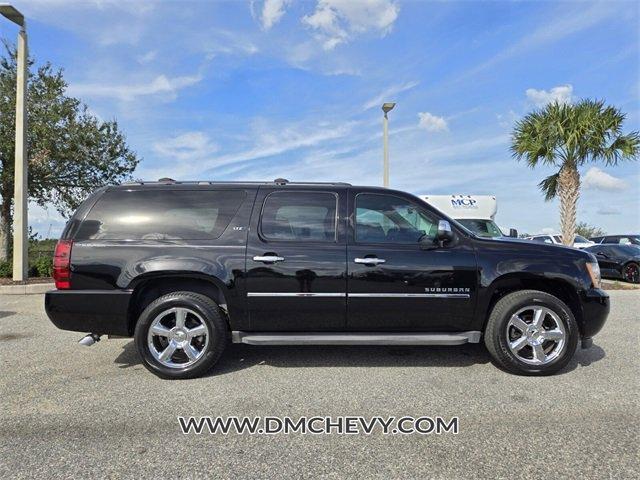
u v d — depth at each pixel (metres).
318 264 4.27
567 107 12.32
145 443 2.97
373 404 3.60
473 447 2.91
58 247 4.26
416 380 4.14
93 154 13.98
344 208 4.47
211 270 4.22
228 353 5.03
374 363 4.65
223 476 2.58
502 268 4.31
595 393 3.83
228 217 4.40
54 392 3.88
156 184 4.50
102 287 4.18
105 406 3.58
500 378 4.20
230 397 3.76
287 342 4.27
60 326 4.24
